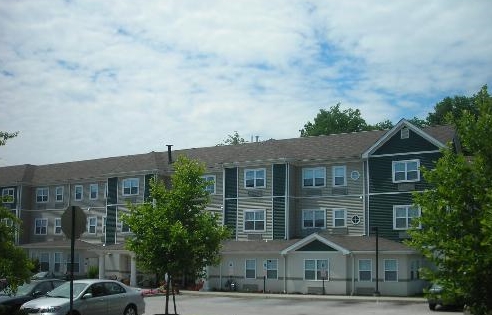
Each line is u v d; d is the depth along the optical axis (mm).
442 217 10297
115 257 53781
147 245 21016
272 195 47938
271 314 28062
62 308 19875
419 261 42406
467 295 9977
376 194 44281
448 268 10180
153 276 50531
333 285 41906
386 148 44281
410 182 42844
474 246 9766
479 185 10266
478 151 10594
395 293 40281
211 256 22047
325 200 46688
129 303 22375
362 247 41562
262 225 48094
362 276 41375
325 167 47125
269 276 44719
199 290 46438
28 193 64750
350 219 45375
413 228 11102
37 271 55844
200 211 22391
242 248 45969
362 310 30297
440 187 10344
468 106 78688
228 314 27984
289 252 43688
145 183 55375
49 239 62438
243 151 51375
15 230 17906
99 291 21469
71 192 61406
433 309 30328
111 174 57375
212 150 54312
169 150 56188
